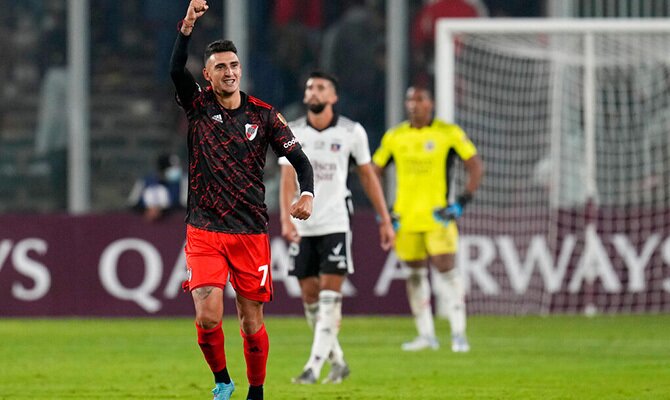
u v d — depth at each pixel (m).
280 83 68.12
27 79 68.81
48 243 55.62
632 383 31.16
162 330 49.72
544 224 56.84
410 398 28.12
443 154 41.34
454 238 41.44
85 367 35.78
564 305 56.84
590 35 56.34
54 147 68.56
